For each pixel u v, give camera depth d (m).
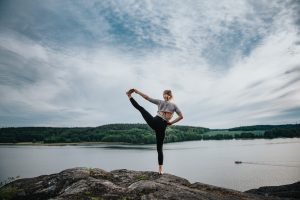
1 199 6.16
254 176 67.88
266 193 15.98
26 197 6.23
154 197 5.22
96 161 114.38
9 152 194.62
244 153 141.62
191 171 81.12
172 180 6.62
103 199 5.23
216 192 6.12
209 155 138.12
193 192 5.70
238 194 6.14
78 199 5.22
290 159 105.88
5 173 81.19
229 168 85.62
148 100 6.50
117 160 116.88
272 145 197.62
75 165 101.81
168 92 6.47
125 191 5.67
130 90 6.46
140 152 161.50
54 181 6.60
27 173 80.38
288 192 15.48
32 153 179.62
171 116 6.47
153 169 87.81
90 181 6.09
